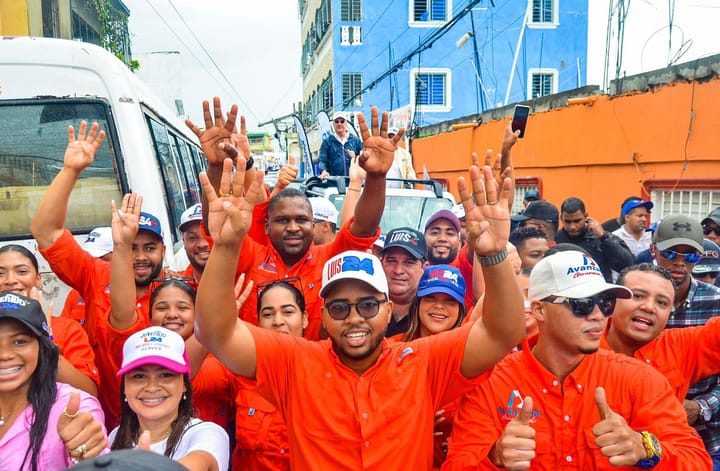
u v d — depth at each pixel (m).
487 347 2.66
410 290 4.32
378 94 29.00
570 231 6.34
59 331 3.38
